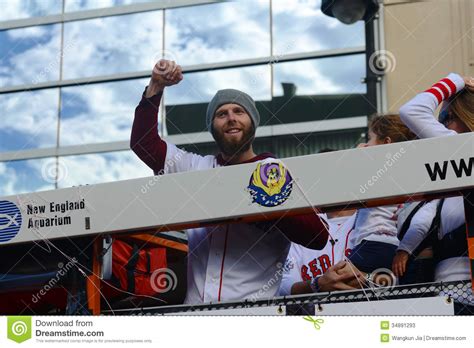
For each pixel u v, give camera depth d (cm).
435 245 657
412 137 743
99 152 898
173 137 856
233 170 598
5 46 950
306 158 587
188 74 877
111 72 912
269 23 868
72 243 653
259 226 687
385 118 754
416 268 662
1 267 687
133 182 614
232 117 758
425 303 595
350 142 816
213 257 691
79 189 625
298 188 585
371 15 822
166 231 655
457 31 798
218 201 598
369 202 601
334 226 700
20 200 636
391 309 600
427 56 804
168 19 902
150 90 778
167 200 607
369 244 687
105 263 649
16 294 722
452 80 696
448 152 562
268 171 592
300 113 837
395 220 682
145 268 707
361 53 831
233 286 682
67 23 937
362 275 666
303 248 694
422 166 566
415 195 591
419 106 686
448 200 655
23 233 632
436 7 807
